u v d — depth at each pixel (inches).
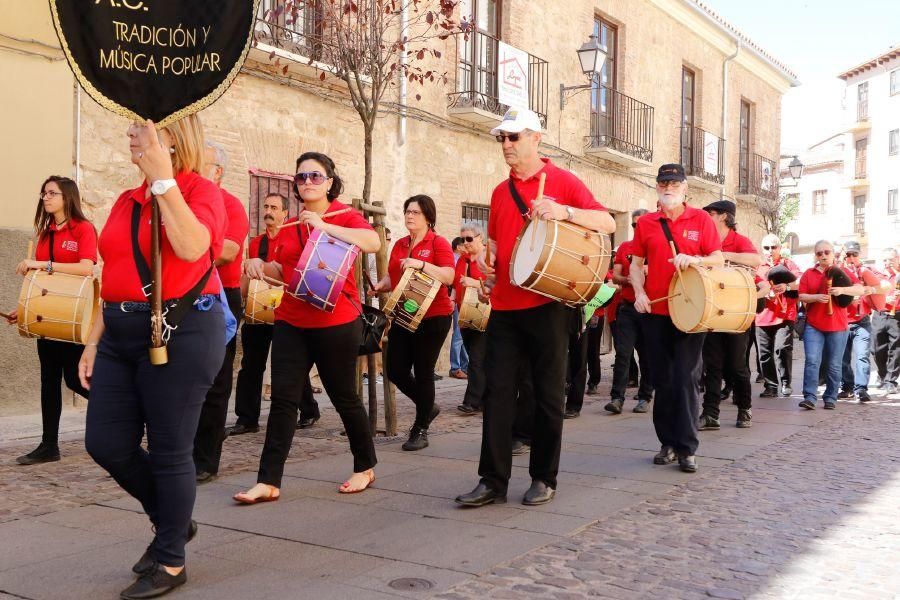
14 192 327.6
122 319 131.3
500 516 189.3
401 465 245.0
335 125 452.4
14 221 327.9
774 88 1035.9
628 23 719.1
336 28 343.9
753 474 238.5
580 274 187.5
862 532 181.0
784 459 261.0
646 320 252.5
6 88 324.5
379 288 281.7
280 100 421.1
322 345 201.8
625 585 146.3
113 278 131.7
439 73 519.8
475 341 350.9
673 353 249.6
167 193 121.2
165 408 132.6
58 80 338.3
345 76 330.0
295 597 138.0
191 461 138.0
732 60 913.5
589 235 189.5
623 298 364.2
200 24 132.5
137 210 132.2
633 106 727.7
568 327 200.1
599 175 694.5
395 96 489.4
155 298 127.6
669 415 251.6
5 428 296.2
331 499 203.5
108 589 140.9
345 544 167.0
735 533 179.2
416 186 509.7
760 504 203.9
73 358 240.1
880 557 164.4
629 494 212.2
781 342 420.5
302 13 424.5
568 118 645.9
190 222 123.5
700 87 853.2
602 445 284.0
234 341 223.5
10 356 323.6
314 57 414.9
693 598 141.0
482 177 561.3
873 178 2096.5
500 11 575.2
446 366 515.2
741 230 982.4
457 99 529.7
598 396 422.3
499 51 550.3
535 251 187.0
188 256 125.2
